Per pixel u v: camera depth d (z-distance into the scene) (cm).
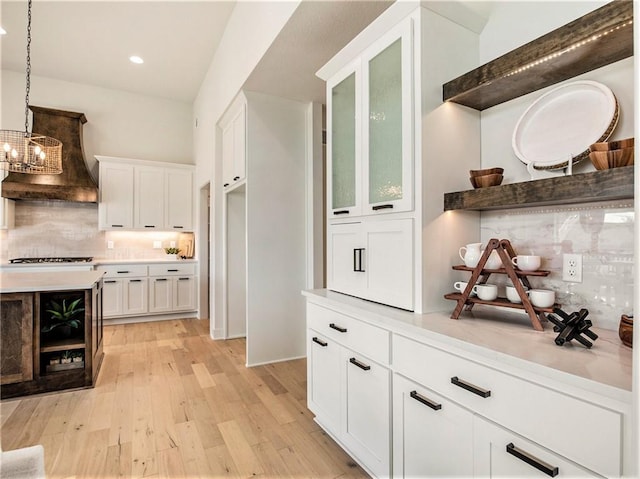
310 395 230
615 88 135
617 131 134
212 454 192
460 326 141
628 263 129
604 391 85
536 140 157
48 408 242
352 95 212
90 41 401
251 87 322
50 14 351
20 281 281
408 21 170
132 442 202
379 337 163
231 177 389
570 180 120
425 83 167
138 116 548
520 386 105
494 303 145
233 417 231
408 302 168
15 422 223
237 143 366
